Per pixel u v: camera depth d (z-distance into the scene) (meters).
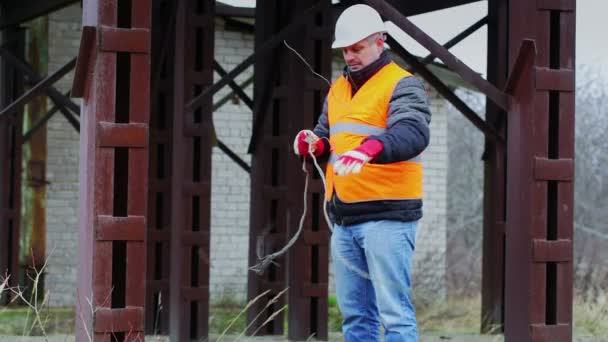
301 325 10.18
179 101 9.47
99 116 6.13
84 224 6.45
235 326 12.69
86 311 6.28
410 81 5.67
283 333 11.35
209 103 9.52
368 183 5.68
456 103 10.67
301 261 10.16
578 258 19.44
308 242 10.15
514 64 6.54
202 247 9.55
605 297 13.27
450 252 25.72
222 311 15.55
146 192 6.18
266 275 11.32
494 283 11.40
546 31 6.51
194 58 9.44
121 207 6.23
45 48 16.50
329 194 5.97
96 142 6.11
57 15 17.30
